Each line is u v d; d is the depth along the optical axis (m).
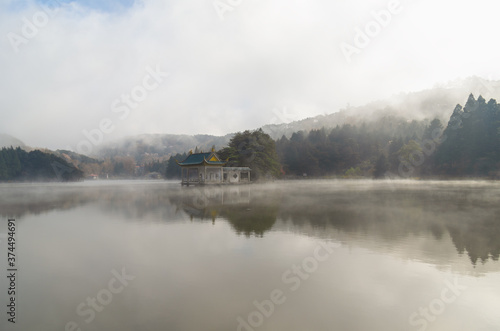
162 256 14.36
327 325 8.14
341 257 14.02
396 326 8.12
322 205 34.09
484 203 35.28
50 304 9.48
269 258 13.92
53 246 16.30
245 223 22.95
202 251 15.18
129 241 17.38
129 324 8.22
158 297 9.87
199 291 10.34
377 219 24.36
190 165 82.88
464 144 104.50
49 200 41.91
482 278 11.45
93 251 15.31
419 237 17.95
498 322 8.35
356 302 9.49
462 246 15.90
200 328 7.99
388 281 11.17
